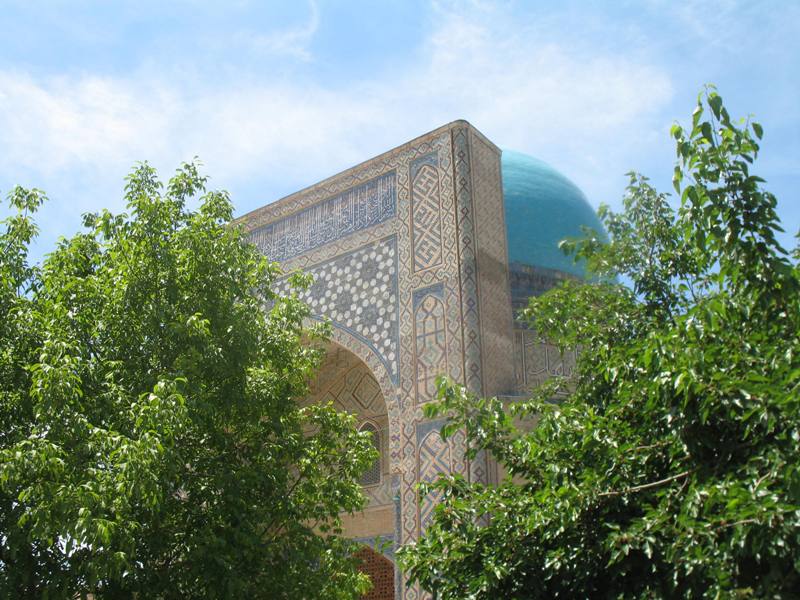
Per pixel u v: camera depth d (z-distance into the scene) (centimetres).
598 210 573
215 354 609
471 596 426
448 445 777
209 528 565
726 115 366
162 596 571
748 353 398
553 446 453
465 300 819
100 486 480
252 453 657
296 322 730
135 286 616
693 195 378
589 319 539
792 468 318
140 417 520
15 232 628
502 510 453
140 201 643
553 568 414
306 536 650
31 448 495
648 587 388
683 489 390
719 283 399
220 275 654
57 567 539
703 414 359
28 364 582
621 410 442
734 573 346
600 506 420
